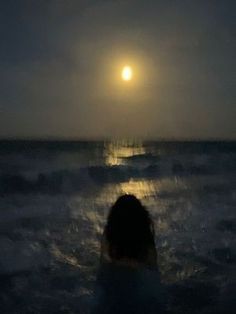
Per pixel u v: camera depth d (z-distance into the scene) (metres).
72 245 7.85
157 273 3.78
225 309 5.12
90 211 10.98
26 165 20.83
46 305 5.27
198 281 6.02
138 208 3.89
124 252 3.76
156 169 20.89
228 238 8.23
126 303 3.67
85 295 5.60
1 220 9.58
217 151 31.89
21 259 6.99
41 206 11.36
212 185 15.72
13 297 5.49
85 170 19.36
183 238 8.20
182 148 37.16
